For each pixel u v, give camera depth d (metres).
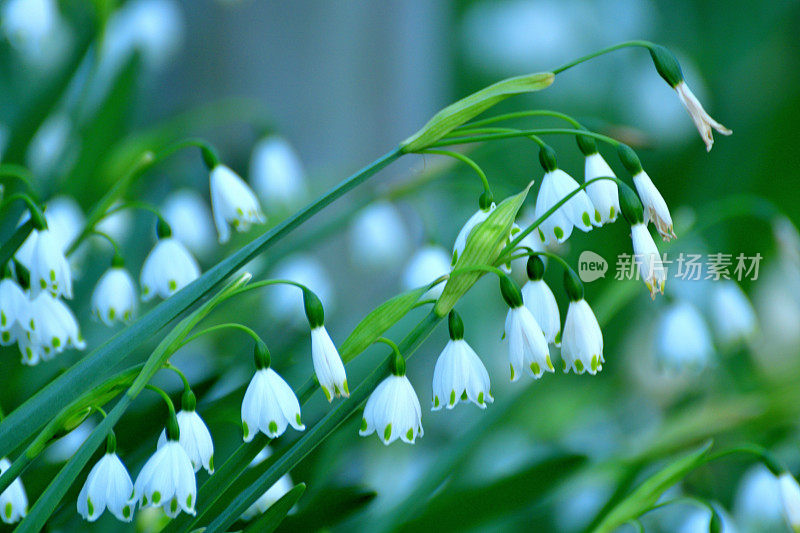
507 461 1.54
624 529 1.47
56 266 1.05
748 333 1.35
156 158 1.11
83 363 1.02
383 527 1.19
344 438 1.16
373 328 1.03
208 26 1.88
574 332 1.04
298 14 1.87
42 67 1.65
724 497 1.58
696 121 1.03
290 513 1.11
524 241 1.19
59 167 1.25
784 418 1.31
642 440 1.29
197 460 1.02
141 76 1.38
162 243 1.11
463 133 1.04
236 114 1.30
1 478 1.00
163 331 1.37
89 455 1.00
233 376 1.21
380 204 1.40
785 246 1.25
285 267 1.34
